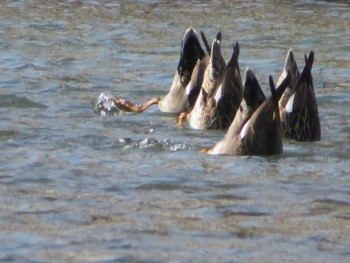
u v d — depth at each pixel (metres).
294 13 28.06
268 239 10.98
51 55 22.50
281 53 22.83
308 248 10.73
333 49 23.36
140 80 20.14
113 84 19.69
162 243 10.83
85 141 15.13
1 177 13.23
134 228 11.30
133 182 13.05
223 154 14.48
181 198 12.42
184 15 27.78
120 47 23.53
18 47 23.31
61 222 11.48
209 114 16.16
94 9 28.70
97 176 13.32
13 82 19.52
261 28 25.86
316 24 26.44
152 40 24.41
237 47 16.39
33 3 29.58
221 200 12.35
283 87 14.48
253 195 12.55
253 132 14.41
